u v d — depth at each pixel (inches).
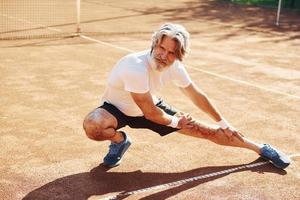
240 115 205.2
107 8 582.2
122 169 144.5
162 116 127.7
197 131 137.7
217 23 502.6
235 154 160.2
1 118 185.6
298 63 322.0
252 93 241.6
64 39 368.5
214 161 153.9
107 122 130.1
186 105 214.2
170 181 138.3
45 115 191.6
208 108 137.9
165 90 235.5
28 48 327.9
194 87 136.2
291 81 271.0
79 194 128.0
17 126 177.8
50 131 174.1
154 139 170.2
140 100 123.0
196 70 287.0
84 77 254.7
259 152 149.7
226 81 263.7
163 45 119.0
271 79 273.6
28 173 139.3
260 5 681.0
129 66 121.8
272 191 135.8
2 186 130.9
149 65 124.0
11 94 218.2
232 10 619.8
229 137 141.9
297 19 561.6
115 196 127.7
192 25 481.1
